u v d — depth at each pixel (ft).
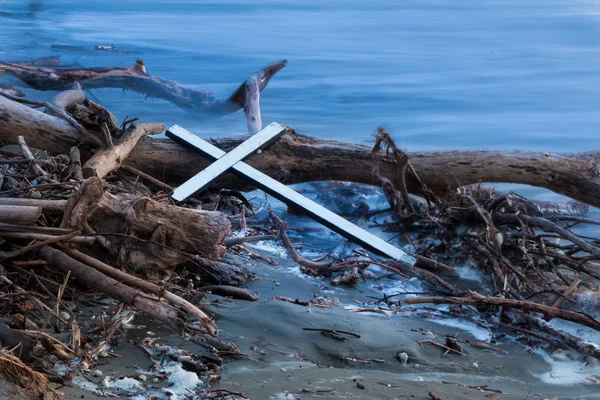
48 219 21.90
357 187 40.24
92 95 60.49
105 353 17.75
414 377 19.75
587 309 24.93
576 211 40.01
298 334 21.22
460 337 23.27
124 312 20.29
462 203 32.81
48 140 32.48
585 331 24.23
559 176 36.04
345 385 17.62
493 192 35.53
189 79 81.66
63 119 32.91
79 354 17.13
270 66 52.80
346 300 26.11
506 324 24.06
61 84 54.13
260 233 32.60
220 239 20.90
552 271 27.61
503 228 30.60
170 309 18.08
